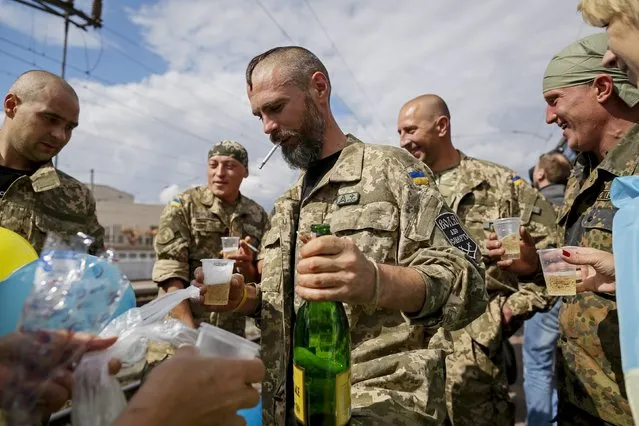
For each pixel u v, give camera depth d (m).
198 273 1.51
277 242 1.65
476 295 1.23
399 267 1.10
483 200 2.77
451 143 3.02
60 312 0.71
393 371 1.28
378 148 1.53
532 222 2.67
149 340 0.80
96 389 0.71
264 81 1.52
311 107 1.54
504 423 2.49
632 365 0.71
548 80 1.87
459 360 2.54
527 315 2.52
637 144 1.59
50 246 0.78
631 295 0.74
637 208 0.79
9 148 2.25
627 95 1.62
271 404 1.47
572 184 2.04
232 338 0.81
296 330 1.17
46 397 0.70
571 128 1.82
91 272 0.79
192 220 3.03
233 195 3.19
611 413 1.61
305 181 1.69
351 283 0.95
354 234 1.39
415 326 1.38
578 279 1.58
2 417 0.63
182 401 0.64
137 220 48.41
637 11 0.87
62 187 2.41
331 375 1.06
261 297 1.66
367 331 1.35
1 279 0.85
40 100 2.11
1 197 2.16
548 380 3.41
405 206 1.36
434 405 1.25
